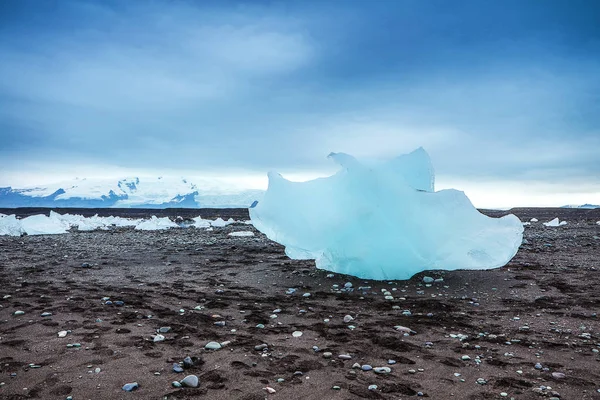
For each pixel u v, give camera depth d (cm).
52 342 508
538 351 496
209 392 379
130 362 446
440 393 382
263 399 366
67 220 3189
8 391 375
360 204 880
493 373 428
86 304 703
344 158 900
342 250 920
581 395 378
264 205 1023
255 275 999
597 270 1015
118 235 2111
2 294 776
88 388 383
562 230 2198
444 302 748
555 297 769
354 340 533
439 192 909
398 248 886
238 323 611
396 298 779
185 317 632
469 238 898
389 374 424
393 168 981
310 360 461
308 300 761
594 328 589
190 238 1905
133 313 646
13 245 1612
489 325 607
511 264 1100
